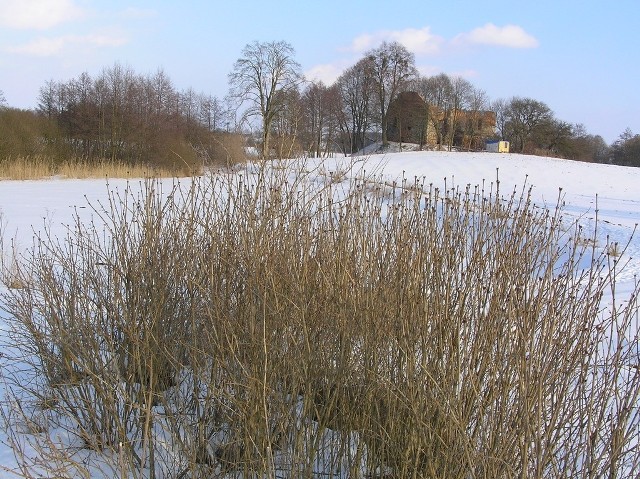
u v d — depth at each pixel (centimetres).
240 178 418
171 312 395
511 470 249
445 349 286
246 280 344
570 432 265
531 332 254
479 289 299
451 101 6184
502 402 263
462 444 261
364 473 303
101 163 3141
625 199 2900
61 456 294
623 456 268
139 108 3622
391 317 300
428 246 329
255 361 304
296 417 298
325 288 329
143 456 287
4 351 468
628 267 1021
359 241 364
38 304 416
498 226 333
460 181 3288
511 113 6619
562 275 313
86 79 3741
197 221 410
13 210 1573
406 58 5738
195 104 3928
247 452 288
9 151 3073
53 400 367
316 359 312
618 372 257
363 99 5834
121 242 440
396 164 3888
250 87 3469
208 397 307
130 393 342
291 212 390
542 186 3322
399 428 290
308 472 287
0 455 336
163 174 2083
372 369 297
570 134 6631
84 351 356
